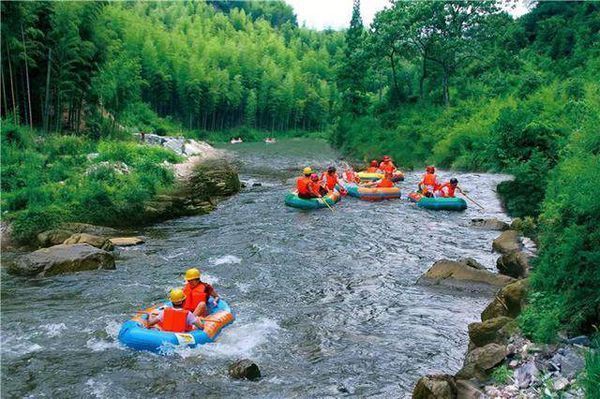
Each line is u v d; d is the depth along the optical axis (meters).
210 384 7.75
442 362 8.41
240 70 87.19
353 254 14.30
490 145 24.80
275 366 8.30
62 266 12.69
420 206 20.92
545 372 6.80
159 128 60.81
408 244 15.32
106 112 41.41
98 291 11.50
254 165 37.31
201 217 19.08
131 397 7.41
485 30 40.91
